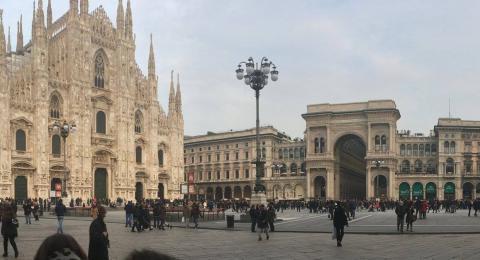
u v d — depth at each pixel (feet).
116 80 344.90
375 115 442.09
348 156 543.39
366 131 447.42
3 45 276.62
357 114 451.12
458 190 467.11
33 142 289.53
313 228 140.77
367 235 117.70
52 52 314.55
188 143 569.64
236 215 228.22
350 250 84.12
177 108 393.09
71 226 149.48
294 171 513.04
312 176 462.60
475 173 469.98
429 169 491.72
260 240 103.30
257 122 157.58
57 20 332.19
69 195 300.81
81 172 308.60
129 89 350.43
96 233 45.60
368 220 186.50
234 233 124.16
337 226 91.09
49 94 300.61
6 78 275.80
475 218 197.88
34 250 82.99
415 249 85.25
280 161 519.60
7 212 73.20
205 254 78.54
